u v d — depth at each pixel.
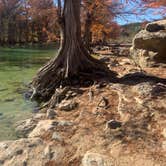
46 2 33.31
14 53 36.16
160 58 13.41
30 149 4.70
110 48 34.50
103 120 6.03
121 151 4.61
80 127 5.66
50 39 49.81
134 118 5.93
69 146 4.83
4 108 8.16
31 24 64.38
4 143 4.93
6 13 61.97
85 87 9.15
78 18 10.30
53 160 4.41
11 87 11.18
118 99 7.23
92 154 4.49
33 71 16.75
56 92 8.68
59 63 10.15
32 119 6.61
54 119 6.42
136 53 15.08
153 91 7.35
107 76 9.99
